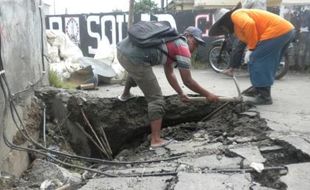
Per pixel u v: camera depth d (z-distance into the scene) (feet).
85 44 48.83
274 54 20.57
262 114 19.52
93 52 48.65
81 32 48.88
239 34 20.66
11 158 16.52
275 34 20.13
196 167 14.61
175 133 20.13
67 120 22.38
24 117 19.22
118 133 23.08
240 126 18.52
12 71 17.85
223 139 17.37
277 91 25.66
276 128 17.44
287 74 34.24
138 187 13.46
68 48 32.19
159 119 18.01
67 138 22.22
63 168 16.89
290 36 20.40
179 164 15.10
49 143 20.98
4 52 16.80
